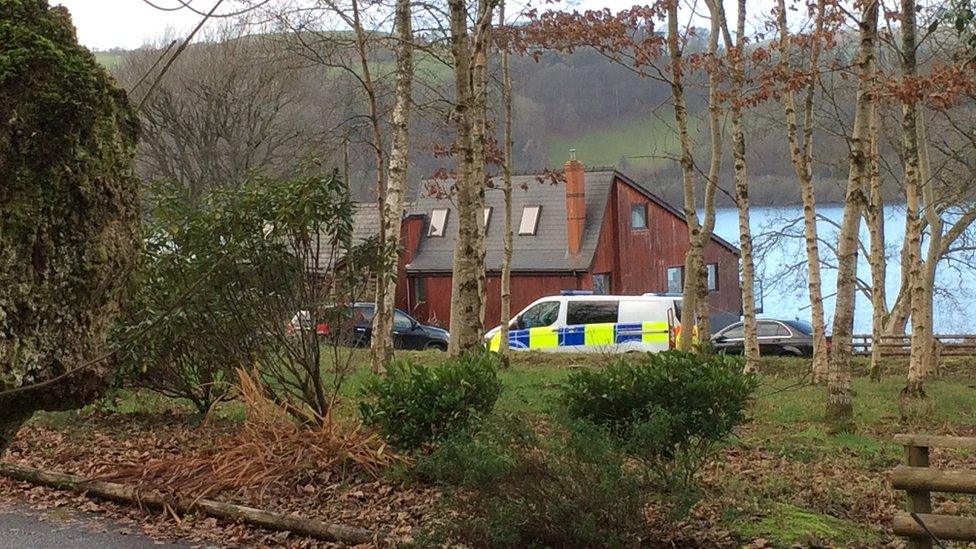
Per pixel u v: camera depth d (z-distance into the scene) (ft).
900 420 44.80
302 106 78.89
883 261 94.68
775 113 80.53
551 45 53.57
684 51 57.31
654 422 21.75
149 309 31.53
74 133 8.64
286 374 33.71
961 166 78.43
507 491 19.66
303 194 30.94
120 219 9.16
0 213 8.29
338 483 27.14
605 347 87.92
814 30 53.31
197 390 38.78
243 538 23.80
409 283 132.67
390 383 28.55
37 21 8.68
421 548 19.88
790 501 26.21
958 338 85.97
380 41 45.70
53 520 25.53
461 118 39.68
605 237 127.44
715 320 117.91
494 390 28.94
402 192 52.03
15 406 8.73
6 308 8.33
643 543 20.66
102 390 9.29
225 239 31.14
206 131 88.94
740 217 61.11
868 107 40.96
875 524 23.99
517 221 130.00
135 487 27.17
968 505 25.90
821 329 60.29
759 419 44.16
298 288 31.91
